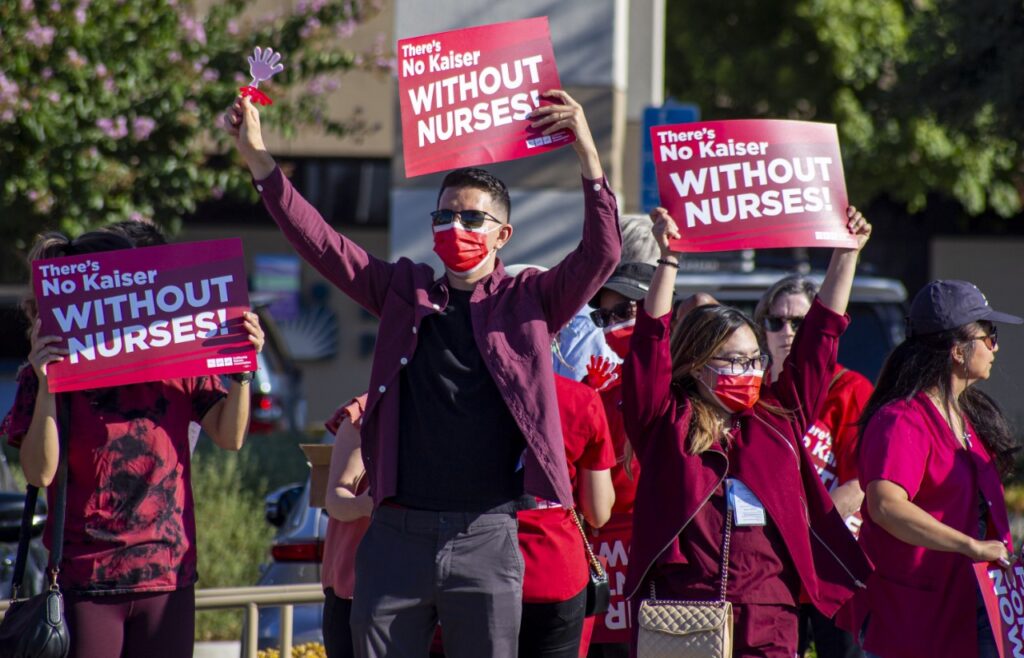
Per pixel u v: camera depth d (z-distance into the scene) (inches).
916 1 2516.0
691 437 570.3
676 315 701.3
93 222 1476.4
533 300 546.9
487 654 529.0
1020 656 565.0
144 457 568.1
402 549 530.3
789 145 601.0
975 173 2486.5
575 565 588.7
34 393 577.6
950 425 588.1
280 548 864.3
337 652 649.0
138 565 561.6
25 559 569.0
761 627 558.6
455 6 1269.7
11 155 1428.4
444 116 556.4
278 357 2065.7
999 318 590.9
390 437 533.0
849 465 704.4
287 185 544.7
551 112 547.5
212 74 1544.0
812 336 595.5
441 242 543.8
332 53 1646.2
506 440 533.3
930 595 573.9
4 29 1392.7
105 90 1454.2
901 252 2999.5
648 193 1190.3
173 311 571.2
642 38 1593.3
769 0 2472.9
